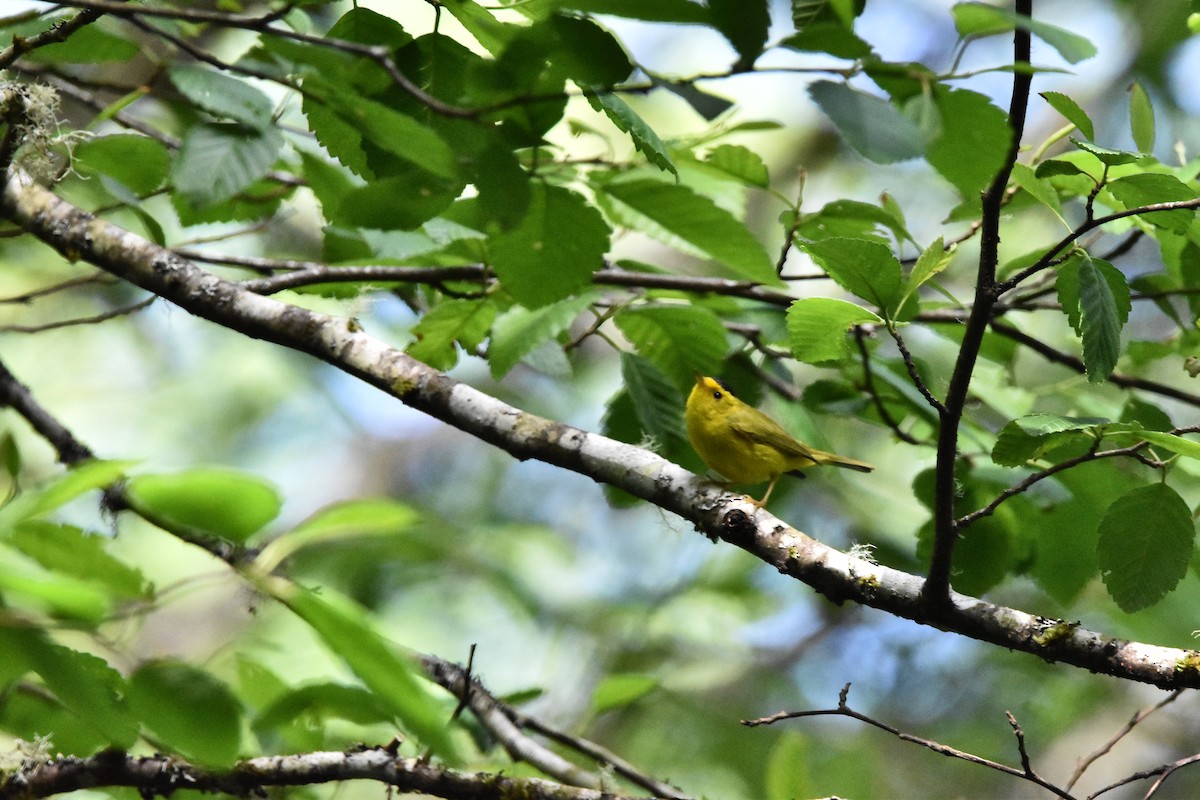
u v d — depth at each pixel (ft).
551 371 31.58
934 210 68.08
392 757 24.32
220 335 69.46
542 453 23.48
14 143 25.20
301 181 33.86
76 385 67.10
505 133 18.75
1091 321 20.76
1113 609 49.73
